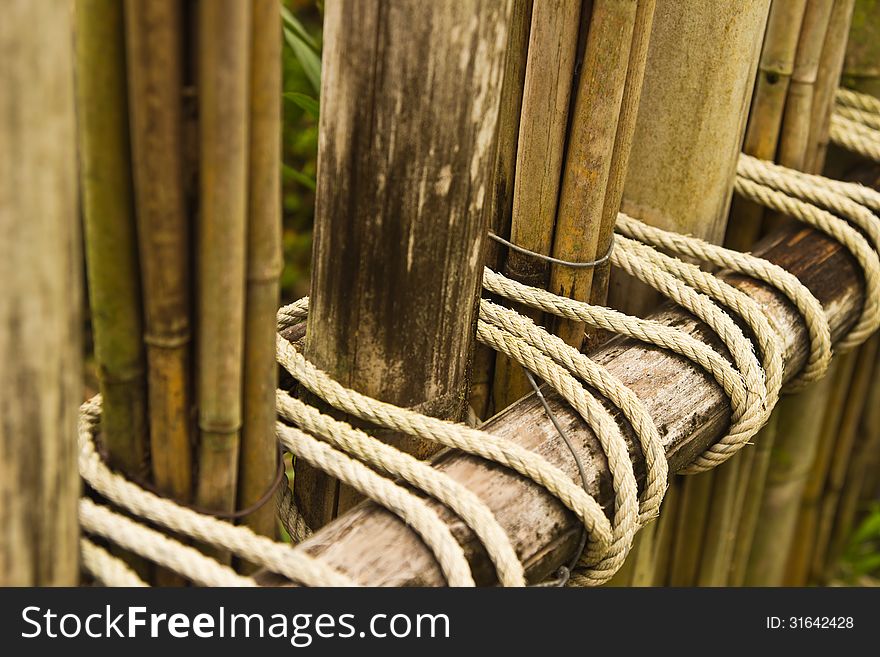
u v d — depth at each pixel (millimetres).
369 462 1013
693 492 1809
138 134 773
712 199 1371
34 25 633
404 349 1052
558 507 994
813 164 1570
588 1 1118
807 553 2297
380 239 997
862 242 1387
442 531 906
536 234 1241
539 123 1178
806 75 1478
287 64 2652
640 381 1156
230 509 941
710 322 1226
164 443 902
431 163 967
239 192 798
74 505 770
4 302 665
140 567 963
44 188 665
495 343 1158
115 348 862
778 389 1221
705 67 1284
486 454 1007
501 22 949
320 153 1008
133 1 733
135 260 835
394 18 910
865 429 2240
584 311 1215
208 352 856
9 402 689
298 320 1256
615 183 1224
